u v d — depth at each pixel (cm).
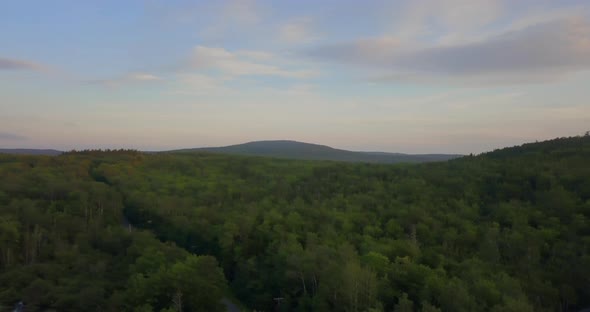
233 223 9344
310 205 11219
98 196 11325
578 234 8569
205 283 6444
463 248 8444
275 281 7400
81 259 7469
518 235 8275
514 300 5622
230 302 7644
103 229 9069
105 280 6888
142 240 8250
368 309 5694
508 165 12875
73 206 10094
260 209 10781
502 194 10994
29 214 8875
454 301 5788
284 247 7806
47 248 7944
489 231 8569
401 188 12094
